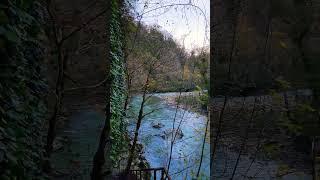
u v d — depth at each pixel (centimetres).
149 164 689
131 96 662
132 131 689
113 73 549
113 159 545
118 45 599
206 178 538
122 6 593
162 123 658
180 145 597
